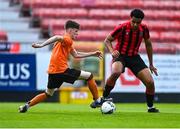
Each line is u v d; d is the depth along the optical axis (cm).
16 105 4319
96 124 2253
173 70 5291
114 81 3122
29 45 5447
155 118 2667
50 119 2541
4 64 5103
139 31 3098
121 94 5225
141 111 3450
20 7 7225
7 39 6656
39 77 5153
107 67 5191
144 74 3162
